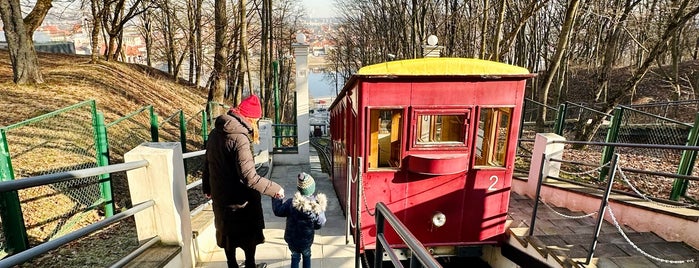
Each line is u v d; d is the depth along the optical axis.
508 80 4.54
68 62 18.72
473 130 4.64
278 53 31.52
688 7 10.17
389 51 29.84
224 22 11.93
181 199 3.53
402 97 4.48
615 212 5.58
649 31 15.22
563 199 6.44
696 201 5.68
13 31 11.08
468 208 4.94
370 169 4.69
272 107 27.33
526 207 6.48
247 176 2.99
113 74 17.66
